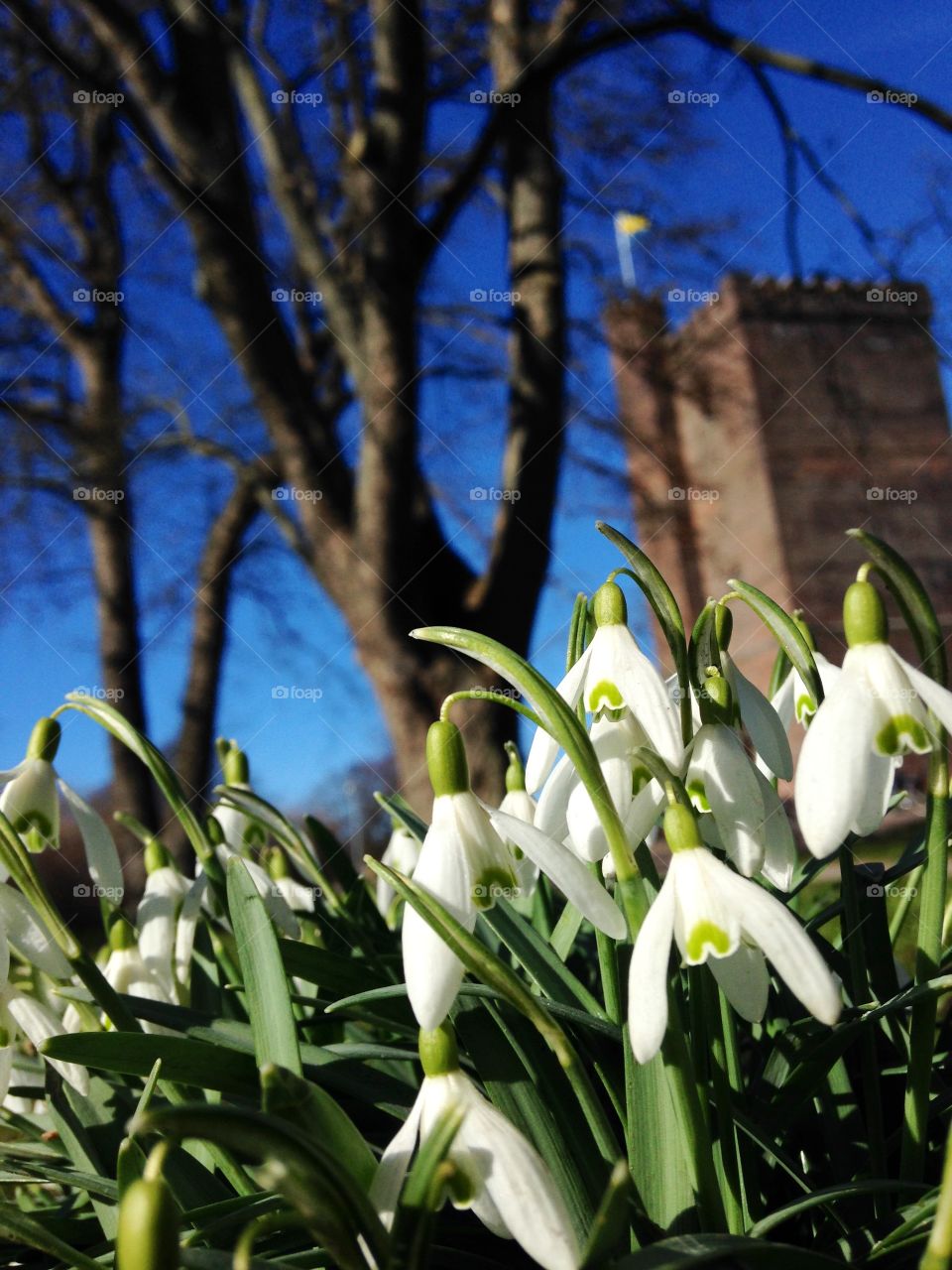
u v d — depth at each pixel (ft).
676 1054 3.09
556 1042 2.92
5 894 3.86
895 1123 4.51
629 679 3.53
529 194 22.27
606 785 3.29
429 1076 2.96
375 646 20.03
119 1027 3.86
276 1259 3.17
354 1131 2.84
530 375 21.63
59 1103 4.12
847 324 24.79
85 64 22.57
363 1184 2.82
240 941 3.76
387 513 20.51
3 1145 4.85
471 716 18.84
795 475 33.45
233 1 23.49
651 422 28.78
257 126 22.99
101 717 4.85
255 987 3.68
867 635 3.23
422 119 21.54
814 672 3.68
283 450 20.99
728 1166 3.51
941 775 3.33
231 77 21.67
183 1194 3.63
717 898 2.90
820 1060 3.73
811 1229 4.08
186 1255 2.66
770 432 33.50
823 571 33.60
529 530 21.04
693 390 28.12
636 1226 3.35
